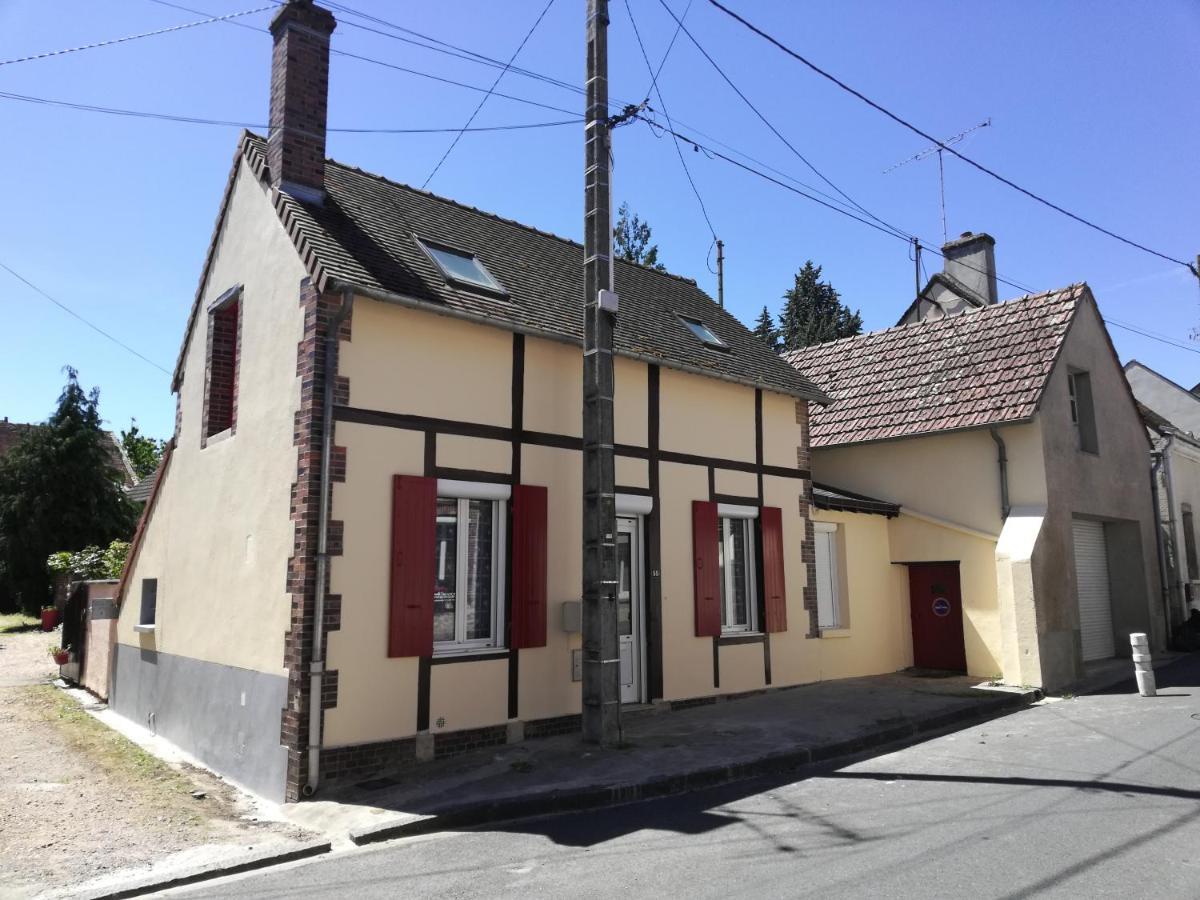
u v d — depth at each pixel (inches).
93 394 1047.6
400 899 199.8
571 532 391.5
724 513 472.1
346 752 304.3
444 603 348.2
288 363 338.0
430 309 339.9
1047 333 581.3
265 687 320.5
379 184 455.8
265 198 380.8
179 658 405.1
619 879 206.1
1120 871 197.9
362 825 256.8
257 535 343.9
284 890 211.2
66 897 209.6
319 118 390.6
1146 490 685.3
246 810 292.0
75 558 818.8
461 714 339.0
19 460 1006.4
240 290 394.9
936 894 186.9
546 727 366.6
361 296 329.1
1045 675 493.0
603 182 367.6
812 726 379.9
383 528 325.7
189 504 419.8
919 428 572.7
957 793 276.5
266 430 348.5
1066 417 577.9
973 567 551.2
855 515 569.9
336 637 307.4
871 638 561.9
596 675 346.6
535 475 380.2
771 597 487.8
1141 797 262.1
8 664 685.9
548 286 446.3
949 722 409.1
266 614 327.6
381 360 334.3
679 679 430.9
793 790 290.4
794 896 189.2
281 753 302.5
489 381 369.1
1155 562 681.0
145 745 400.2
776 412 519.2
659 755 327.3
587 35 375.9
